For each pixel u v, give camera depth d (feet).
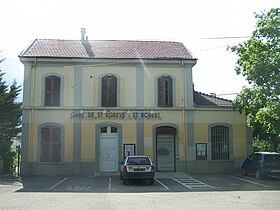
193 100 81.51
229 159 79.05
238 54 72.59
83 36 90.74
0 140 85.20
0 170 75.72
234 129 79.77
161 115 77.61
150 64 78.69
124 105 77.20
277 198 43.32
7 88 92.63
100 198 43.29
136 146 76.28
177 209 35.37
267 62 62.95
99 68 77.71
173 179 66.95
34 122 75.15
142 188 54.65
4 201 40.60
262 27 65.67
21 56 75.51
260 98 65.72
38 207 36.24
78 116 75.92
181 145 77.46
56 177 71.20
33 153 74.54
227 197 44.32
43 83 76.28
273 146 93.35
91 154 75.36
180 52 83.66
